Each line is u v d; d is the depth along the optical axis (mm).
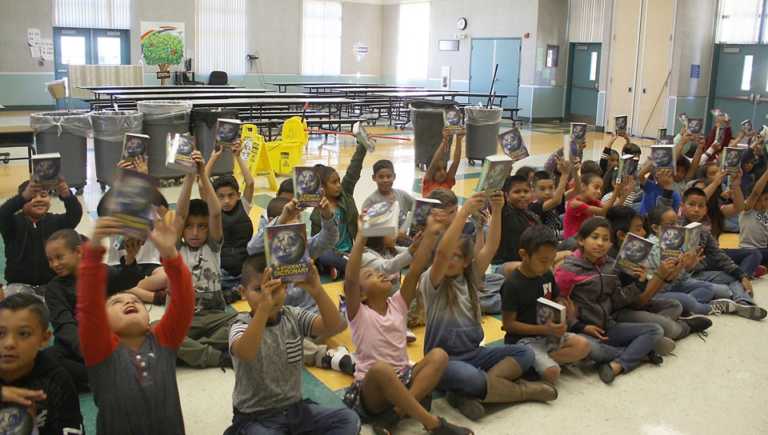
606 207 5055
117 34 18375
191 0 19156
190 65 19172
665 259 3822
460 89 20516
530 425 3057
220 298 3809
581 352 3398
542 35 18094
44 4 17203
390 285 3021
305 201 3398
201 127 8664
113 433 2166
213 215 3693
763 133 7223
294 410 2527
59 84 9484
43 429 2162
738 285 4746
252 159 8789
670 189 5734
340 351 3549
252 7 20312
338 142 13367
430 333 3264
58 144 7527
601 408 3236
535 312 3432
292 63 21359
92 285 1988
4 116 15977
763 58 14078
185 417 3016
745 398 3383
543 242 3309
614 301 3785
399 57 22578
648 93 15328
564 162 5055
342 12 22125
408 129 16188
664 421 3135
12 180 8570
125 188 1913
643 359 3756
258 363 2459
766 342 4094
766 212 5371
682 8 14477
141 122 8070
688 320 4156
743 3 14328
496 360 3242
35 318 2090
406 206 4918
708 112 15203
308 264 2395
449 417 3100
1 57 16953
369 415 2883
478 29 19734
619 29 15805
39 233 3779
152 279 4121
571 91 18844
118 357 2170
